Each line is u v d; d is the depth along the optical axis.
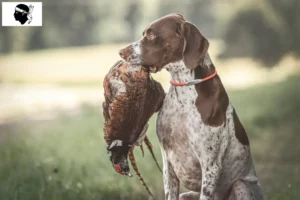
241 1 34.72
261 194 6.81
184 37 5.96
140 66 6.03
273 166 11.84
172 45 5.99
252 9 34.31
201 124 6.08
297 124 16.14
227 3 35.53
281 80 27.70
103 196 9.25
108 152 6.34
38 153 12.11
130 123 6.15
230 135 6.33
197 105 6.10
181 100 6.15
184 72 6.12
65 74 37.19
